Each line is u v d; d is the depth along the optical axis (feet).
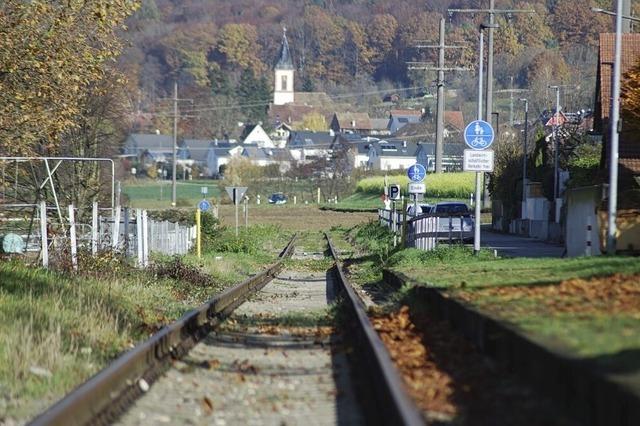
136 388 108.17
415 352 127.24
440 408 93.20
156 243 344.49
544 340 99.45
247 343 153.58
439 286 175.32
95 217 268.82
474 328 128.98
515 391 99.19
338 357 137.59
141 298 203.92
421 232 338.34
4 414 93.81
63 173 427.74
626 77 302.04
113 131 467.11
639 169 353.31
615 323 106.01
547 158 532.73
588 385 82.69
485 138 265.95
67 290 183.01
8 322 137.59
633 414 72.84
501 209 599.16
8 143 258.37
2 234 277.03
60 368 115.44
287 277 328.90
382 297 233.76
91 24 248.32
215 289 264.31
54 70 243.81
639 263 173.78
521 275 181.27
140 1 248.52
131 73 647.15
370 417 92.99
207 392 110.11
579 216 255.50
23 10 239.71
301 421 95.35
